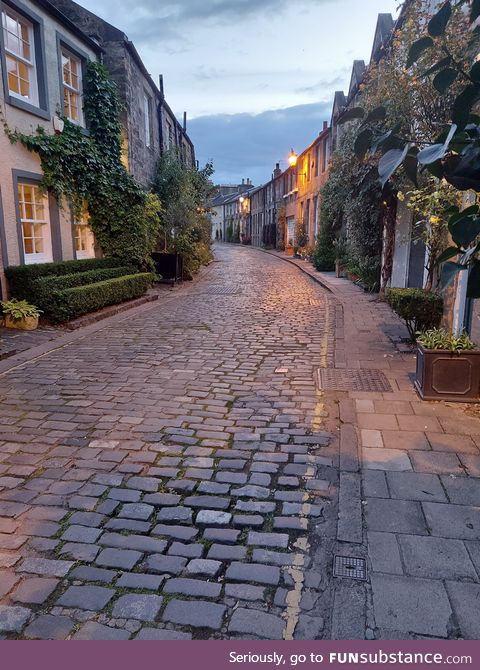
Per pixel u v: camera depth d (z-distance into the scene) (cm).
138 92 1450
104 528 278
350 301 1109
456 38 527
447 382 452
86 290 903
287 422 423
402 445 368
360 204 1116
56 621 214
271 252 3391
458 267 203
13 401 482
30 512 294
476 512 286
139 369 591
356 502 297
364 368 571
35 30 935
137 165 1430
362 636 206
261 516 289
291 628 210
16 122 878
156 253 1493
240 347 700
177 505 301
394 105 640
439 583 232
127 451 371
